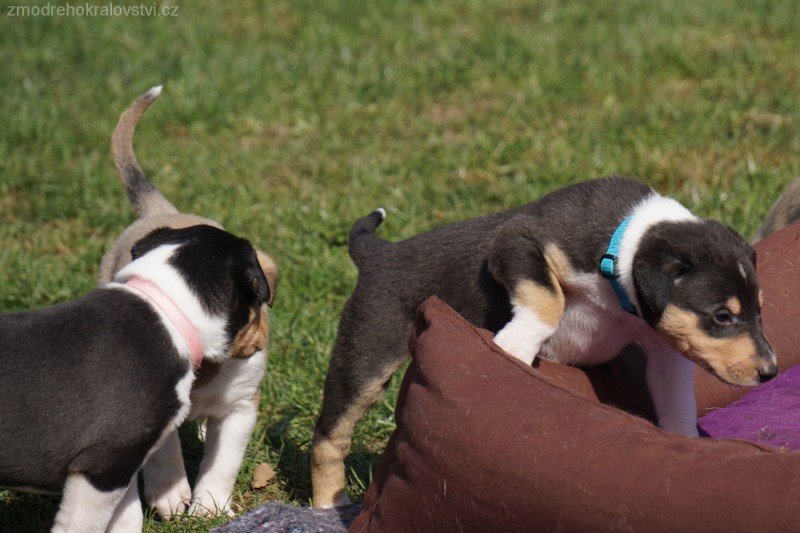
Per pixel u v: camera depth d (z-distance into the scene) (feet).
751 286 20.42
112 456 20.95
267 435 29.27
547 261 21.74
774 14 63.98
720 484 15.94
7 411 20.42
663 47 58.85
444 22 66.23
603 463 16.79
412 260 24.27
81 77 56.44
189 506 25.68
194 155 47.93
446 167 46.37
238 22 66.03
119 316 21.44
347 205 42.68
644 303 20.77
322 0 69.31
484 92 55.42
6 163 46.42
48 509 25.43
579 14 66.39
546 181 44.39
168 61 57.41
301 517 22.93
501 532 17.47
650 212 21.29
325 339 33.45
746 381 20.16
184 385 21.81
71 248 40.50
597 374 23.65
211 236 23.16
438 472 18.38
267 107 52.95
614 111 51.62
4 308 35.29
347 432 25.04
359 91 54.95
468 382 18.81
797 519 15.34
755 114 50.11
